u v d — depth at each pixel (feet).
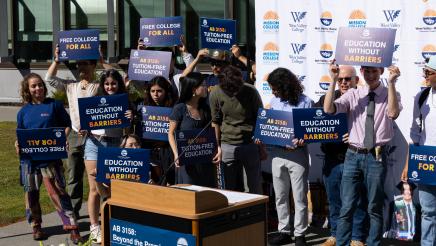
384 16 23.12
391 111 20.26
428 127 20.11
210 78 26.78
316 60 24.56
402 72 22.97
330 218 23.56
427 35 22.56
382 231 21.54
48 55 67.41
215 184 23.57
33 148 24.20
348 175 21.47
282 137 23.06
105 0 65.72
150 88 24.75
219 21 28.55
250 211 14.47
